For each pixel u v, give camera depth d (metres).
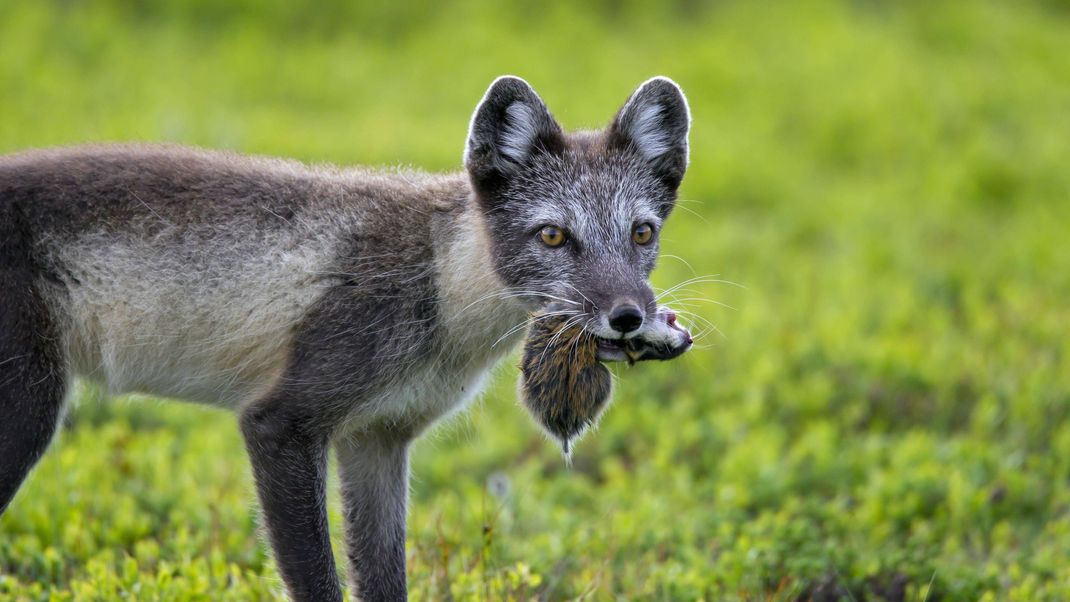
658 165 9.19
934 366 14.67
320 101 24.95
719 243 19.20
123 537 10.30
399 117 23.50
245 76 25.14
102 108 22.36
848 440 13.27
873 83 27.72
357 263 8.41
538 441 13.52
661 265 17.47
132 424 13.22
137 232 8.30
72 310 8.22
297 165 9.11
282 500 8.08
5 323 7.89
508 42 27.94
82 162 8.39
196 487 11.24
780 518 10.98
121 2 28.12
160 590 8.94
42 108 21.88
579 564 10.23
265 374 8.56
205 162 8.65
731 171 22.67
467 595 9.14
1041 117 27.17
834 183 23.56
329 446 8.40
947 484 11.87
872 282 18.12
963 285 18.31
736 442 13.06
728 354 15.11
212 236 8.37
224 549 10.05
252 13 28.58
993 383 14.48
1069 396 13.98
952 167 23.64
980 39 32.16
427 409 8.87
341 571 10.06
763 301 16.73
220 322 8.39
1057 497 11.97
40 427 8.04
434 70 26.64
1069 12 35.56
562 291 8.52
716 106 26.14
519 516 11.19
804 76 27.89
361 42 28.09
